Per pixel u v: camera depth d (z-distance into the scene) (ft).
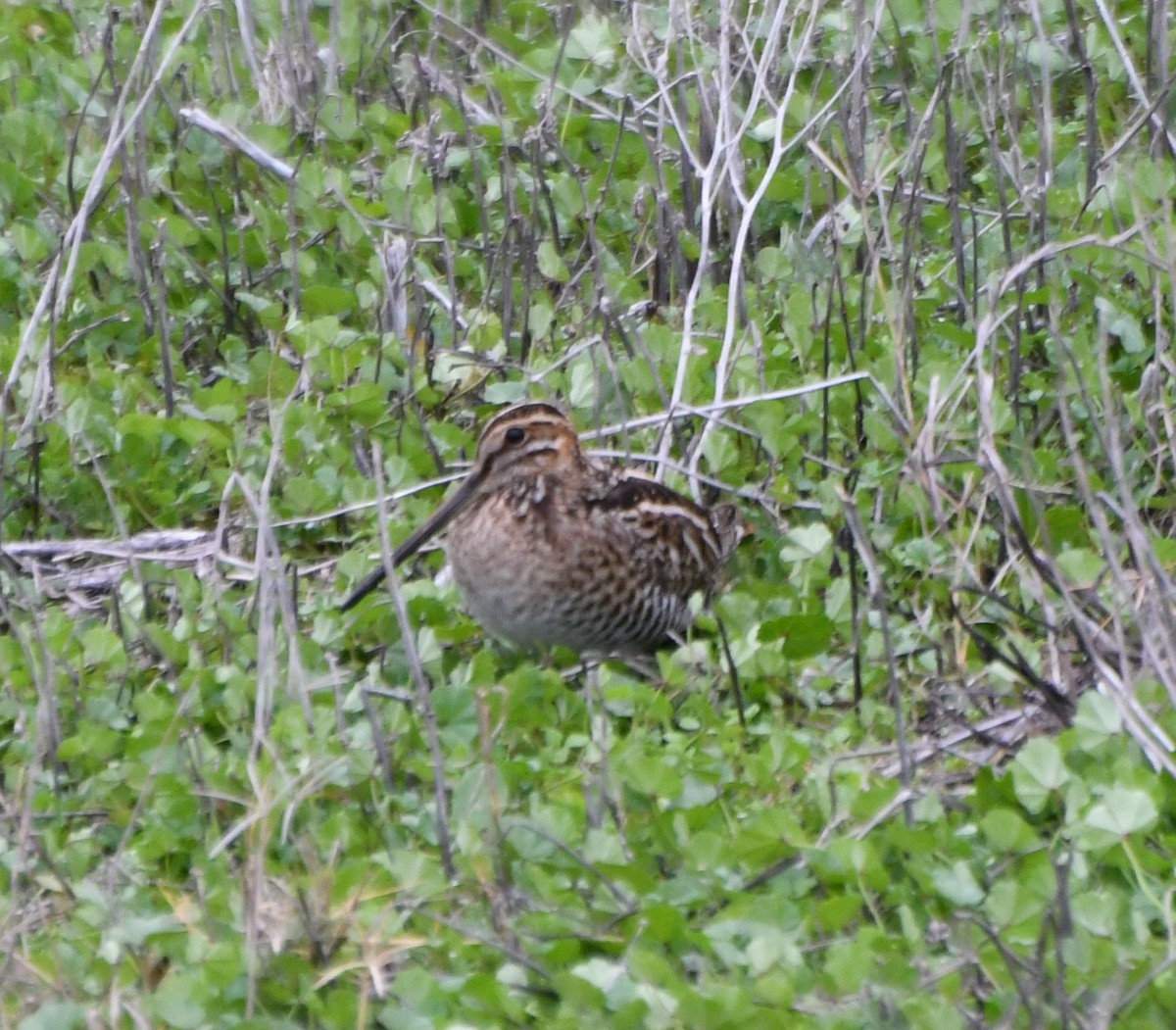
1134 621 31.24
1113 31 40.86
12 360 39.37
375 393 37.88
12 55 51.03
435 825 27.40
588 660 33.83
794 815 27.66
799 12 46.50
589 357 39.58
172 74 48.60
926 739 30.58
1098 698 28.53
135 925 24.68
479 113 48.75
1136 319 39.78
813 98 44.52
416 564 35.94
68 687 30.83
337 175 44.16
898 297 39.83
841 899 25.04
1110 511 35.47
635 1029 23.20
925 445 32.76
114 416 37.73
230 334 42.19
